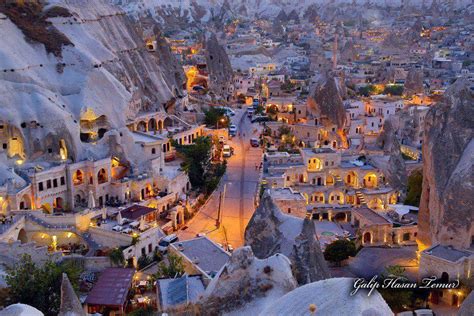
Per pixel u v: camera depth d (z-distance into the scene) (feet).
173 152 462.19
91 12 537.24
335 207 387.34
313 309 86.48
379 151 458.09
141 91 537.65
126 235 306.76
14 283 237.25
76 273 262.88
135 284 275.59
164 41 650.43
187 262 255.91
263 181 400.26
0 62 392.88
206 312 167.84
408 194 395.75
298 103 604.90
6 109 372.38
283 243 211.20
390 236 337.31
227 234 343.87
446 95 313.12
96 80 440.04
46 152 379.35
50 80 421.59
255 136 568.00
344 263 299.79
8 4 443.73
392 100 608.60
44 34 445.78
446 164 302.04
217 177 437.58
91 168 370.73
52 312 235.81
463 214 284.82
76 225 322.14
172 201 383.24
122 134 411.34
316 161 418.51
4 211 326.24
